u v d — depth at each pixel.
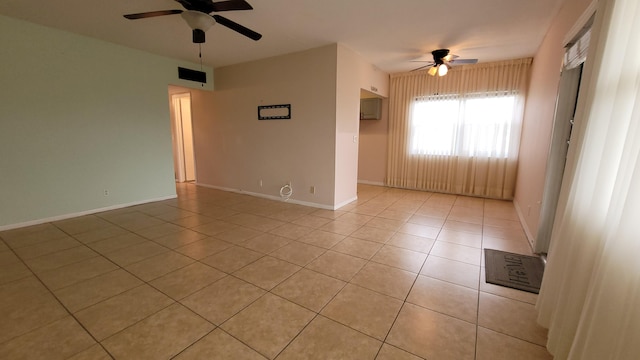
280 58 4.44
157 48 4.17
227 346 1.56
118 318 1.78
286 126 4.58
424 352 1.52
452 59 4.08
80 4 2.77
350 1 2.64
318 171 4.37
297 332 1.67
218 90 5.34
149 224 3.60
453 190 5.50
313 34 3.52
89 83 3.80
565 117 2.51
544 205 2.68
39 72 3.37
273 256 2.70
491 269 2.46
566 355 1.33
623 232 1.00
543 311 1.65
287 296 2.04
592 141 1.32
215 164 5.75
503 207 4.52
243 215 4.03
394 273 2.39
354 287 2.16
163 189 4.88
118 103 4.12
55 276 2.29
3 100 3.16
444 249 2.89
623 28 1.18
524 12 2.82
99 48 3.84
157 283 2.20
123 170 4.29
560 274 1.53
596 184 1.22
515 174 4.88
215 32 3.46
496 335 1.66
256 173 5.11
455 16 2.95
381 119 6.18
